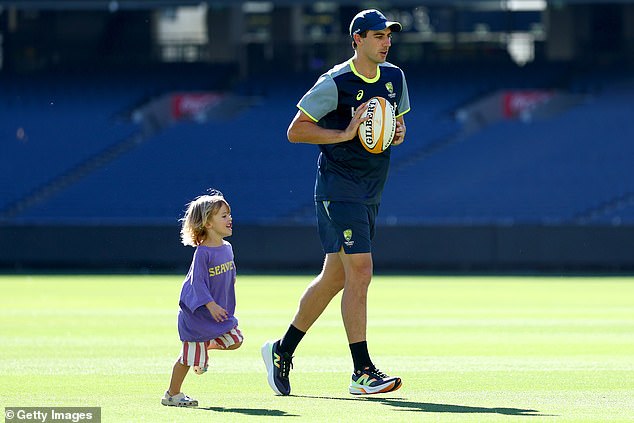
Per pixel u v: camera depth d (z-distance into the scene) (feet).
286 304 245.65
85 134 505.25
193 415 91.76
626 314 217.36
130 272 395.14
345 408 95.76
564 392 106.73
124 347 152.97
